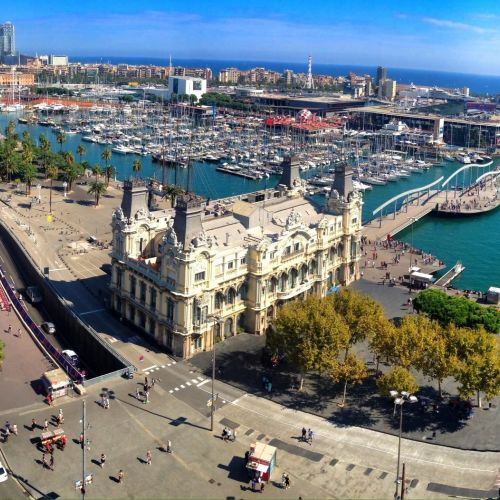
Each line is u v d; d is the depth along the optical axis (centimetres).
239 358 17700
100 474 12719
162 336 18088
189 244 17075
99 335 18688
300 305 17112
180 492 12350
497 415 15238
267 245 18725
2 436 13700
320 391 16138
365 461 13500
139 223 19200
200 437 14112
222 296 18275
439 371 15062
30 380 16388
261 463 12506
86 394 15600
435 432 14500
